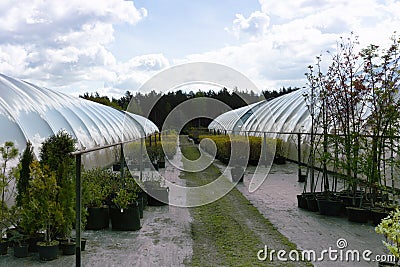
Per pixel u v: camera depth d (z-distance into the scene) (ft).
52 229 13.96
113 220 16.89
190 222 18.33
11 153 14.35
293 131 42.55
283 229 16.76
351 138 18.95
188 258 13.10
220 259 12.96
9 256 13.34
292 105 49.75
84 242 13.94
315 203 20.21
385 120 18.29
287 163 44.21
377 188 18.63
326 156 19.72
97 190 17.94
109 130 40.63
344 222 17.89
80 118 33.32
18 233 13.55
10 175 14.30
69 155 13.92
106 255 13.42
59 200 13.46
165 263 12.60
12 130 19.27
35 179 13.07
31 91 28.40
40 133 21.57
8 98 21.97
